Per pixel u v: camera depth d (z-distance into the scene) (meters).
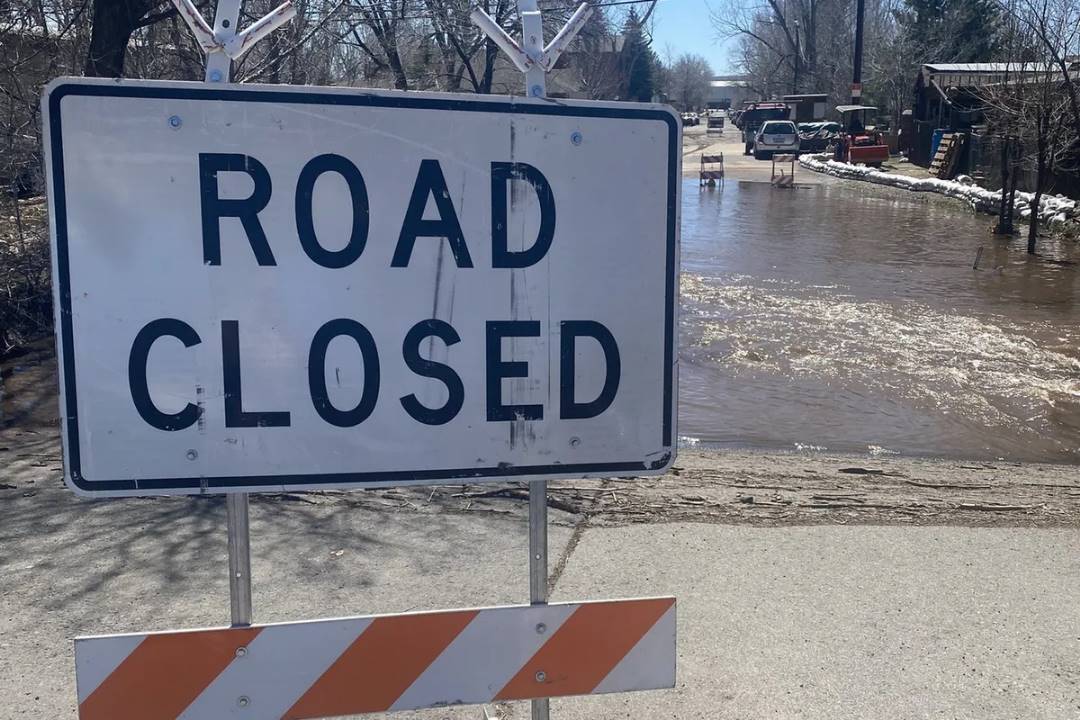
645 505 5.31
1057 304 12.68
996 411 8.02
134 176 2.07
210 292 2.14
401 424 2.26
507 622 2.44
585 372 2.34
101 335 2.11
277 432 2.21
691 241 18.95
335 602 4.02
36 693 3.35
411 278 2.22
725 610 4.05
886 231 20.80
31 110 9.84
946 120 37.38
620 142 2.29
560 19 18.75
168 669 2.28
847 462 6.54
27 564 4.33
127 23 9.90
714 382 8.81
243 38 2.10
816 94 69.69
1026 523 5.13
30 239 10.57
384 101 2.16
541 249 2.28
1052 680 3.57
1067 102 17.91
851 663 3.66
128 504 5.07
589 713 3.31
